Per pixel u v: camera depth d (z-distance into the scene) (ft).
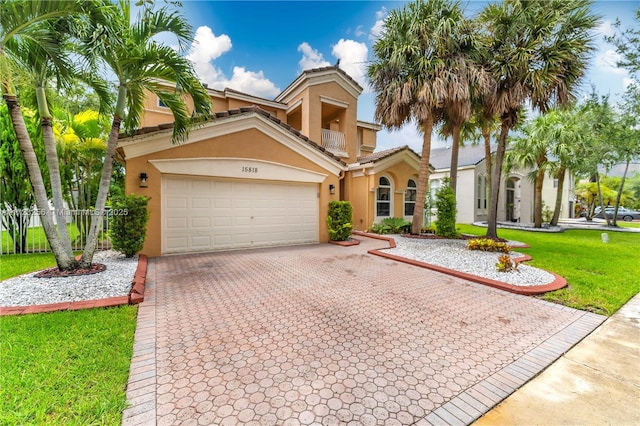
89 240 21.68
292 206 37.83
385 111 40.68
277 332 12.97
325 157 39.47
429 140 42.52
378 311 15.65
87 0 16.08
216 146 31.48
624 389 9.30
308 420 7.72
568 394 9.04
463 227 66.74
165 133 28.45
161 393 8.68
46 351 10.55
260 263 26.94
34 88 20.71
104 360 10.16
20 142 18.72
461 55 35.76
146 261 26.13
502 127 39.86
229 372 9.83
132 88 22.89
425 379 9.64
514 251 34.50
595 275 23.40
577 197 128.06
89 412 7.70
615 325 14.19
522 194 84.94
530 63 35.83
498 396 8.88
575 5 33.17
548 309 16.26
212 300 16.97
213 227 32.30
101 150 36.70
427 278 22.47
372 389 9.07
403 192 53.78
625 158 51.08
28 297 16.15
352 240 40.68
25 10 15.64
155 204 28.63
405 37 37.55
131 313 14.51
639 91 45.14
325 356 10.98
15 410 7.61
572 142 56.75
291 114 59.52
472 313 15.56
